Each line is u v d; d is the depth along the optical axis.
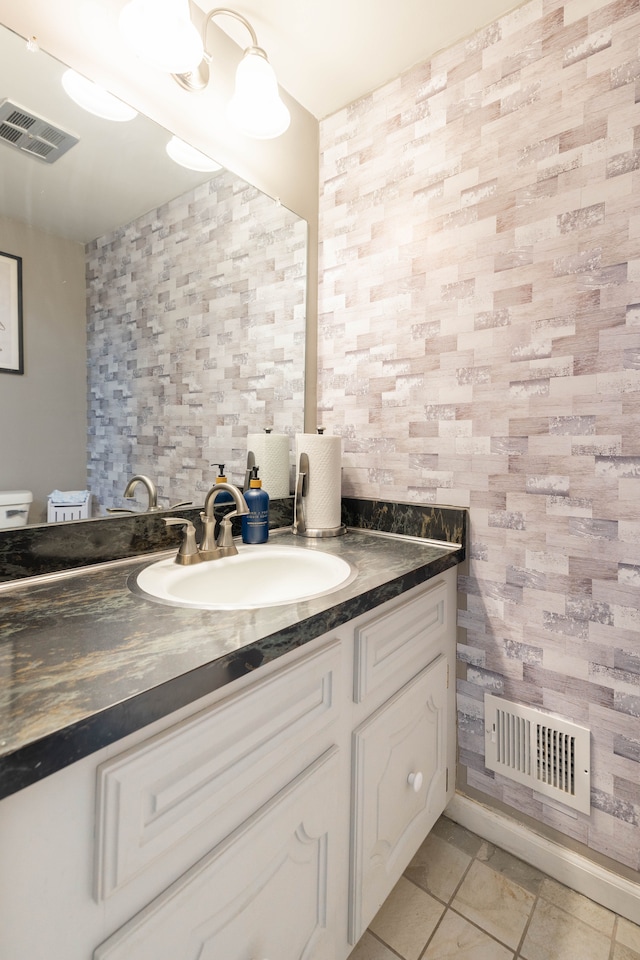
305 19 1.27
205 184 1.29
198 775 0.60
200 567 1.07
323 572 1.17
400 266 1.47
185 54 1.03
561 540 1.20
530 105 1.21
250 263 1.42
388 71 1.45
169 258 1.21
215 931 0.63
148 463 1.18
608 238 1.11
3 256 0.92
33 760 0.44
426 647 1.20
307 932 0.81
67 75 0.99
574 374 1.17
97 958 0.51
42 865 0.47
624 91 1.08
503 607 1.30
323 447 1.44
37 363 0.97
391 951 1.05
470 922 1.11
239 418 1.41
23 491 0.96
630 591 1.11
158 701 0.55
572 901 1.16
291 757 0.76
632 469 1.10
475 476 1.34
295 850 0.77
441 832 1.38
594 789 1.17
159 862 0.57
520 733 1.29
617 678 1.13
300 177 1.59
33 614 0.78
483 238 1.30
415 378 1.45
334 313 1.64
